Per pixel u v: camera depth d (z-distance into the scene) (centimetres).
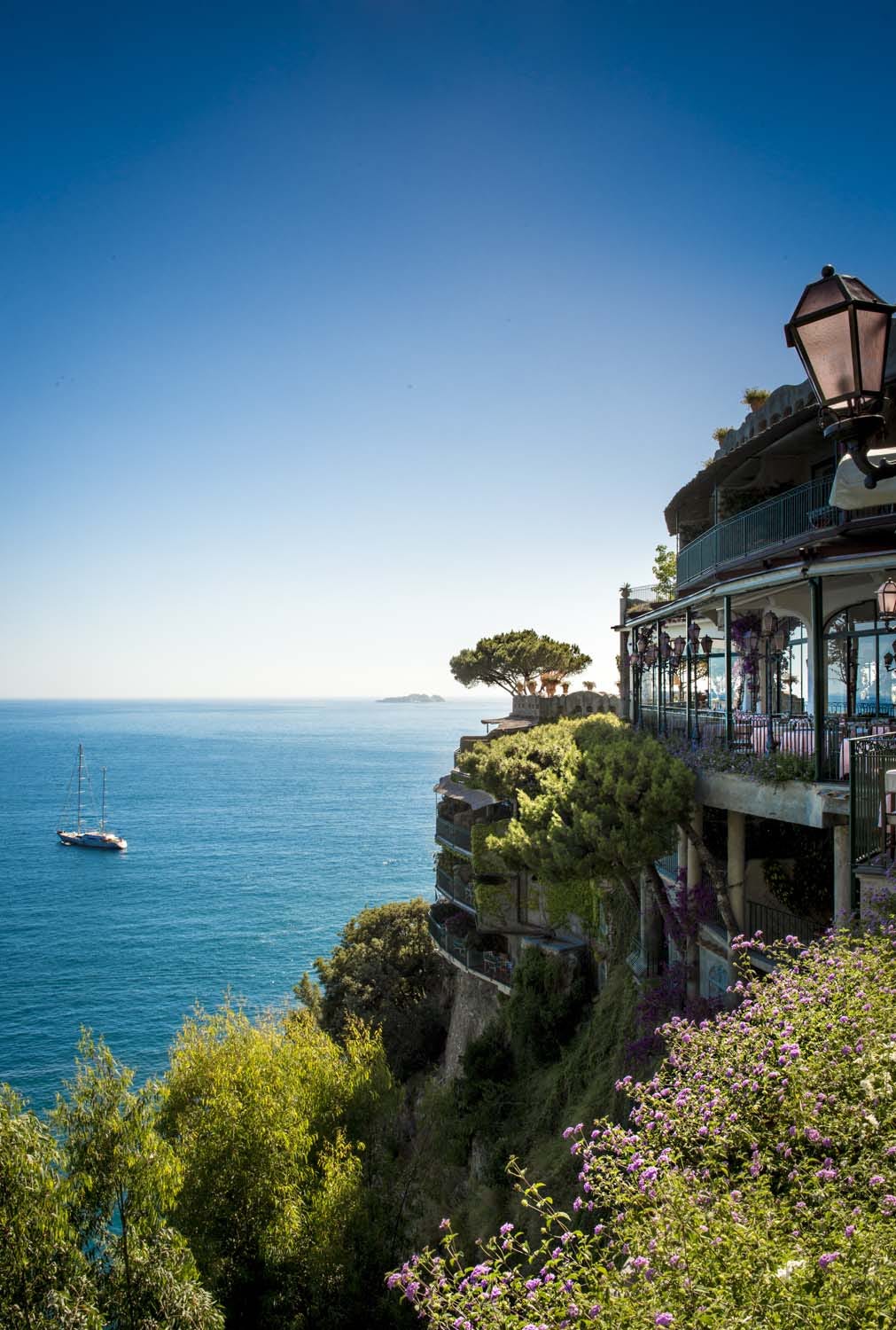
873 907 1047
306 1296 1705
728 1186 563
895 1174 519
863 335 461
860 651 1983
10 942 8506
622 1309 454
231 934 8700
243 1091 1841
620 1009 2142
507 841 2030
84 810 19250
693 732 1992
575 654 5744
